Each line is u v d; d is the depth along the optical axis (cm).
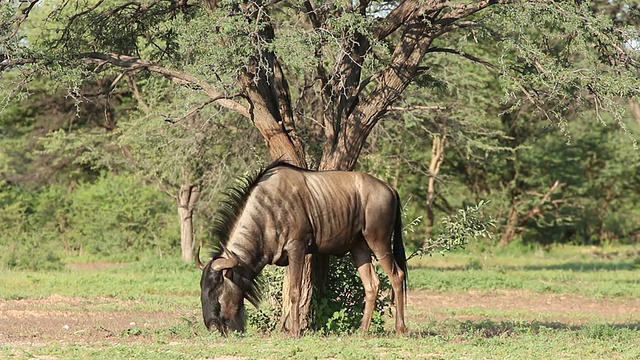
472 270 7069
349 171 3105
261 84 3212
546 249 11050
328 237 2984
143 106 6284
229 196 2988
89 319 4009
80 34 3562
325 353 2628
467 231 3391
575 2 3078
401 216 3275
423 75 3891
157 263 6962
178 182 6825
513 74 3366
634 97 3066
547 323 4100
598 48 3203
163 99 6494
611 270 7906
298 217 2923
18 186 9819
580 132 9681
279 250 2945
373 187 3064
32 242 7981
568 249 11331
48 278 5847
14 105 8994
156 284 5584
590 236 12256
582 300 5531
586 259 9656
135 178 7681
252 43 2844
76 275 6181
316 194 2969
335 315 3225
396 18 3297
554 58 3194
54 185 9556
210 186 6369
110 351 2656
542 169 10131
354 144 3259
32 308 4409
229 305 2909
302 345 2766
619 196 12075
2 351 2655
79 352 2656
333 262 3325
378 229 3062
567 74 2964
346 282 3319
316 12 3234
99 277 6003
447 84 5322
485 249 10188
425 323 4041
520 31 2948
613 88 2922
